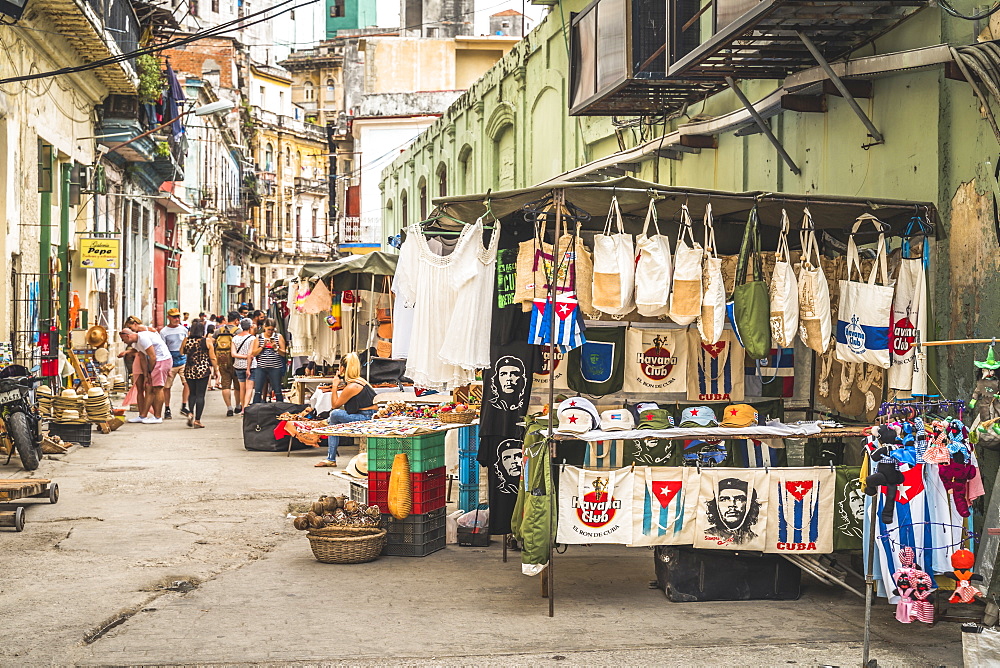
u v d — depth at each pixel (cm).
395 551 799
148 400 1791
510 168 2061
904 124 769
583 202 696
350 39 6228
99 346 1694
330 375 1692
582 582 715
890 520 609
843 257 773
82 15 1569
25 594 669
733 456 740
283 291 2042
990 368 633
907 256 730
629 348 800
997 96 625
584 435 646
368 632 598
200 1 6306
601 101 1183
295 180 7175
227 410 1908
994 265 664
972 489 611
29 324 1593
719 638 591
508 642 581
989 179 668
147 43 2303
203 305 4688
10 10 1308
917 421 599
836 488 663
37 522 898
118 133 2150
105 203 2277
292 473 1197
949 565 602
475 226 729
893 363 711
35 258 1641
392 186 3569
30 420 1204
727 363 805
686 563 666
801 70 890
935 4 709
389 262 1481
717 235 812
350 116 4306
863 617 634
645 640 586
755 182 1043
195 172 4241
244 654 559
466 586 704
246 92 6247
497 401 796
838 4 724
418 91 3872
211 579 718
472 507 873
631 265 671
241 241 5922
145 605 652
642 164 1355
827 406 805
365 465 913
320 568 752
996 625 565
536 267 677
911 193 757
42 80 1672
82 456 1323
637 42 1061
